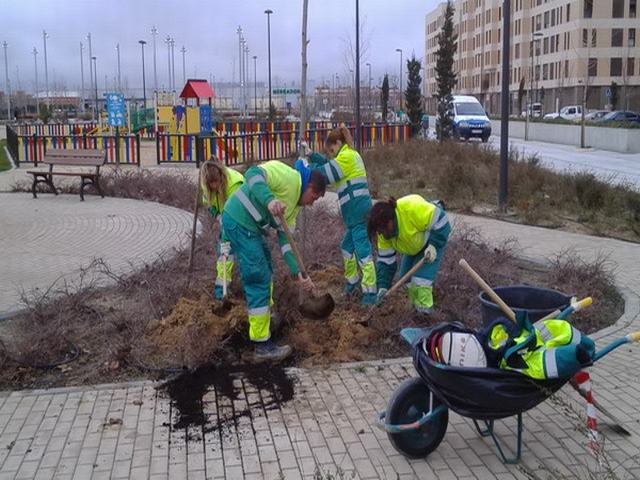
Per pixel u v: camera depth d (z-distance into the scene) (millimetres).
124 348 5633
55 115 72062
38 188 15789
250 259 5535
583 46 59312
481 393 3852
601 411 4457
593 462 4121
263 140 22703
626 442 4371
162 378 5332
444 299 6930
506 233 11102
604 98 60156
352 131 26766
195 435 4461
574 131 32219
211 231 9570
